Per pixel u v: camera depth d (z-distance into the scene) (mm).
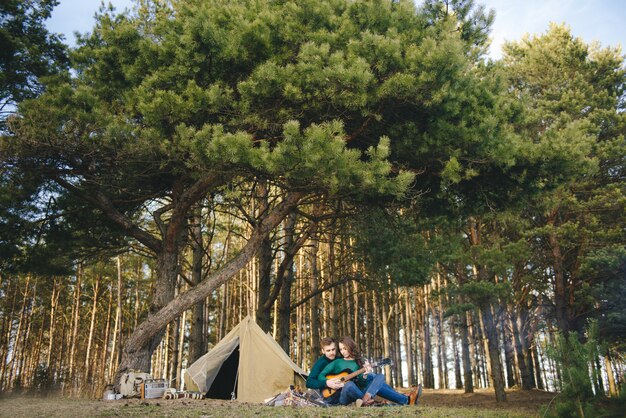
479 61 11328
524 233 17359
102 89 9711
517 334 21234
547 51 20375
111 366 27594
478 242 19000
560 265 18734
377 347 30516
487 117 8766
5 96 12930
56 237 11922
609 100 19188
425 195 10664
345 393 6121
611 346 15703
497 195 10312
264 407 6312
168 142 8648
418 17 9562
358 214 11766
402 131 9195
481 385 32969
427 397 19391
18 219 10906
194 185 10398
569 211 18438
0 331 31625
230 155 7910
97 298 28594
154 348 9938
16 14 13539
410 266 13062
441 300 26688
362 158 9875
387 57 8297
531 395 17875
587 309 18344
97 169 10172
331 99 8383
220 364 10312
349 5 9055
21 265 12125
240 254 10359
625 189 17250
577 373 4074
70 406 6688
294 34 8734
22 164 9633
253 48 8742
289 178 8648
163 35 9406
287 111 8766
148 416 5434
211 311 34625
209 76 9109
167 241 10758
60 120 8734
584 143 9383
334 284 15406
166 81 8922
